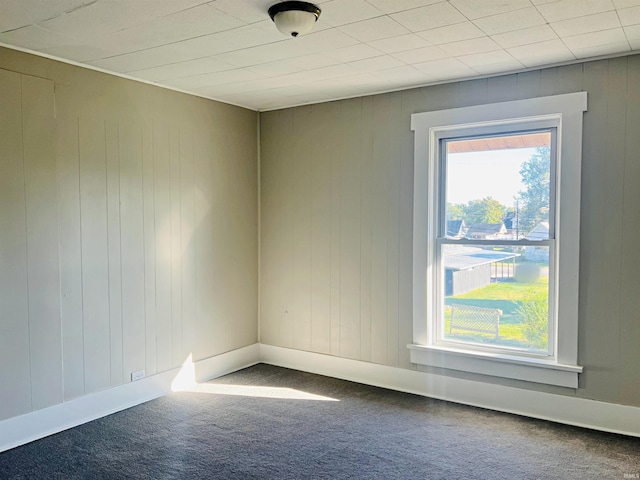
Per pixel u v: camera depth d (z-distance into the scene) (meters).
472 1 2.37
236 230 4.64
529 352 3.65
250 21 2.63
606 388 3.33
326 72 3.58
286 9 2.39
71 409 3.41
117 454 3.01
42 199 3.22
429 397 3.97
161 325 4.00
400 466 2.86
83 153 3.44
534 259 3.64
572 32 2.79
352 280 4.34
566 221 3.40
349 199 4.32
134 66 3.44
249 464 2.89
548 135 3.58
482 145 3.82
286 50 3.08
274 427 3.39
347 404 3.81
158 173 3.94
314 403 3.83
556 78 3.42
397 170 4.07
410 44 2.98
